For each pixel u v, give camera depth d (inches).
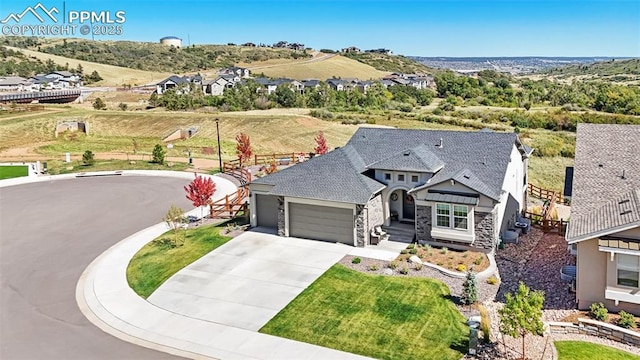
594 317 680.4
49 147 2351.1
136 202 1429.6
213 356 628.1
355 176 1010.7
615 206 735.7
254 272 871.1
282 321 705.0
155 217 1277.1
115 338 682.8
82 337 688.4
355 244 971.3
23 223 1248.8
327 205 986.1
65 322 734.5
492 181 946.7
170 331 694.5
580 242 697.0
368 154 1106.1
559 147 2103.8
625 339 626.2
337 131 2509.8
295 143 2335.1
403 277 826.2
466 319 693.3
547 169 1857.8
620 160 832.3
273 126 2578.7
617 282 676.1
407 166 996.6
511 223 1058.7
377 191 990.4
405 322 687.1
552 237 1019.3
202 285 831.1
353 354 619.2
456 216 928.3
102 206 1393.9
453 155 1037.8
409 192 960.9
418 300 746.2
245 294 791.1
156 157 1983.3
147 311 756.6
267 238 1036.5
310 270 866.8
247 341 658.8
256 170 1758.1
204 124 2652.6
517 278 818.8
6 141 2418.8
